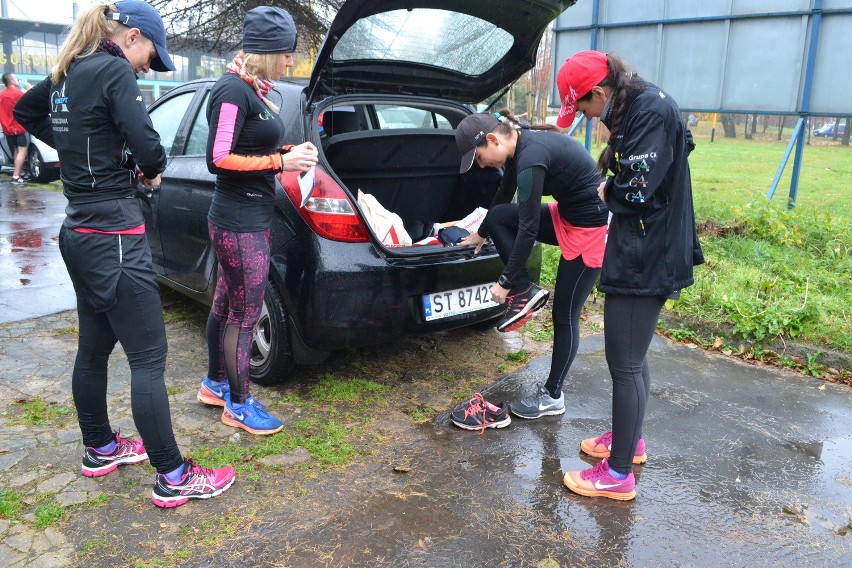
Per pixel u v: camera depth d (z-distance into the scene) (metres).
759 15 7.09
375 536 2.33
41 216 8.09
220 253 2.81
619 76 2.32
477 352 4.08
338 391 3.47
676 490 2.66
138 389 2.37
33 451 2.82
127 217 2.29
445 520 2.43
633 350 2.49
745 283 4.89
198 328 4.37
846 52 6.70
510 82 3.95
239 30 8.71
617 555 2.25
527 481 2.71
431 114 4.48
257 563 2.18
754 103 7.36
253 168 2.60
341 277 3.04
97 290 2.29
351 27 3.07
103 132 2.20
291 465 2.78
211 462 2.78
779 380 3.76
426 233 4.24
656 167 2.21
